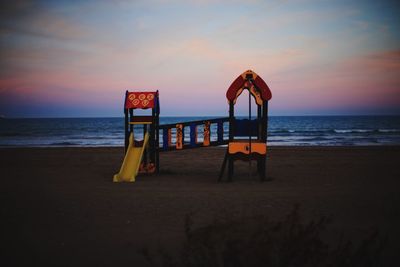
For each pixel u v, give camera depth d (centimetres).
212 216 718
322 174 1326
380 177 1248
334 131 5984
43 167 1593
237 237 368
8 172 1428
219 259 398
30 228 650
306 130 6500
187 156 2084
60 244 563
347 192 967
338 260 366
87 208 798
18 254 522
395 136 4644
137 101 1334
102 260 496
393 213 739
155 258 497
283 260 348
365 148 2542
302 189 1016
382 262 470
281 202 843
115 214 745
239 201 856
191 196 920
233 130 1184
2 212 767
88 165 1669
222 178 1247
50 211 775
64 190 1021
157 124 1355
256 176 1288
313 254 357
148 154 1464
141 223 675
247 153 1156
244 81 1160
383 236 582
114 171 1460
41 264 486
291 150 2398
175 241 569
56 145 3512
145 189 1030
